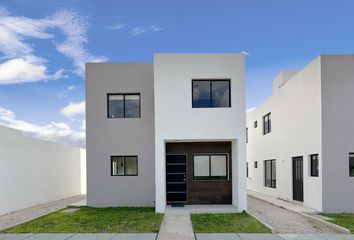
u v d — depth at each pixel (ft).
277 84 58.49
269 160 63.98
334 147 40.78
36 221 34.76
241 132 40.93
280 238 27.40
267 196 60.39
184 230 30.55
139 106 48.62
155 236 28.04
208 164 46.75
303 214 38.65
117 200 47.29
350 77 41.29
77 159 72.18
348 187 40.37
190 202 46.19
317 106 42.14
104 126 48.06
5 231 30.17
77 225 32.60
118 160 48.06
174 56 41.57
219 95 42.22
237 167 41.16
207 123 41.01
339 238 27.45
